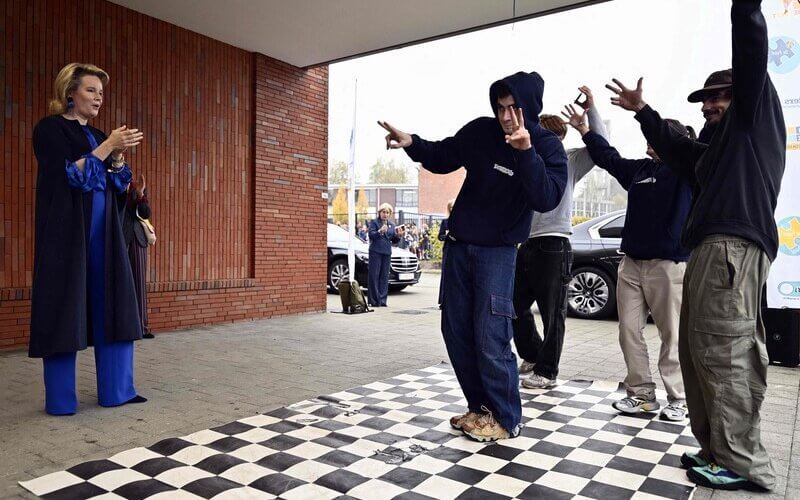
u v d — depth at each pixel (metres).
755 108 2.44
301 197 8.78
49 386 3.60
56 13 6.00
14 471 2.72
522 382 4.41
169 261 7.07
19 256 5.72
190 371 4.86
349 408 3.77
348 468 2.76
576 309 8.81
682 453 3.03
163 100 6.98
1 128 5.59
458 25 7.15
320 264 9.16
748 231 2.49
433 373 4.84
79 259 3.56
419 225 28.84
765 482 2.56
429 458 2.91
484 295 3.12
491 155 3.11
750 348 2.55
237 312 7.86
